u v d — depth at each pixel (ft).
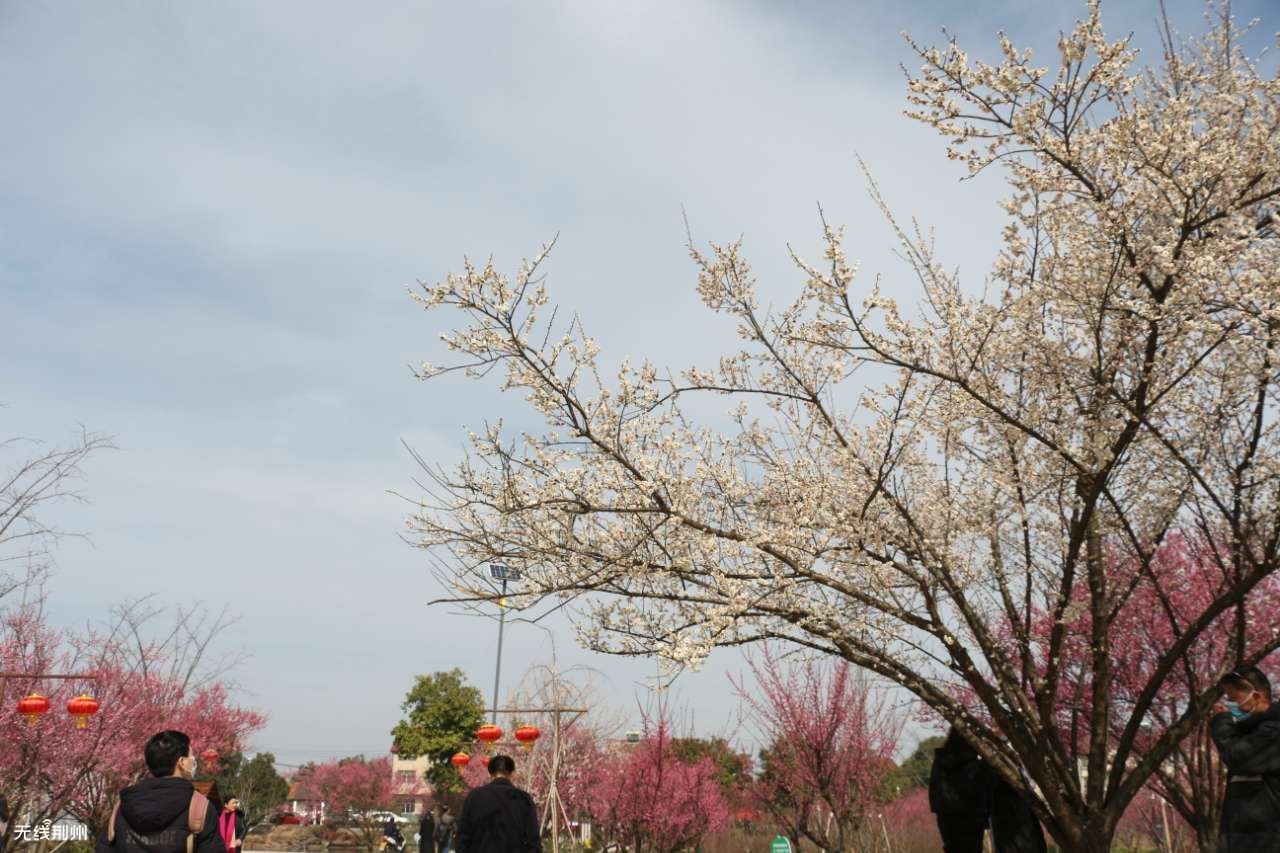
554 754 48.08
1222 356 21.48
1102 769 20.98
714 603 22.94
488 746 60.49
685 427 24.36
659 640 23.43
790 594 23.02
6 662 47.85
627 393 22.48
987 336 20.65
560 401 22.25
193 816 14.90
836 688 37.81
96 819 52.95
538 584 22.93
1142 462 22.86
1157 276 20.57
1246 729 14.79
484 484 23.02
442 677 120.47
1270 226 20.70
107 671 52.90
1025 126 19.47
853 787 38.40
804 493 22.31
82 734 49.88
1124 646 30.09
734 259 22.40
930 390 22.66
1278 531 18.84
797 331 21.49
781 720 38.37
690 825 54.08
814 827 43.04
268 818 154.20
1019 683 22.74
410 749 116.98
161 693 62.03
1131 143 19.30
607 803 58.18
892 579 22.97
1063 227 21.49
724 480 23.45
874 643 23.88
